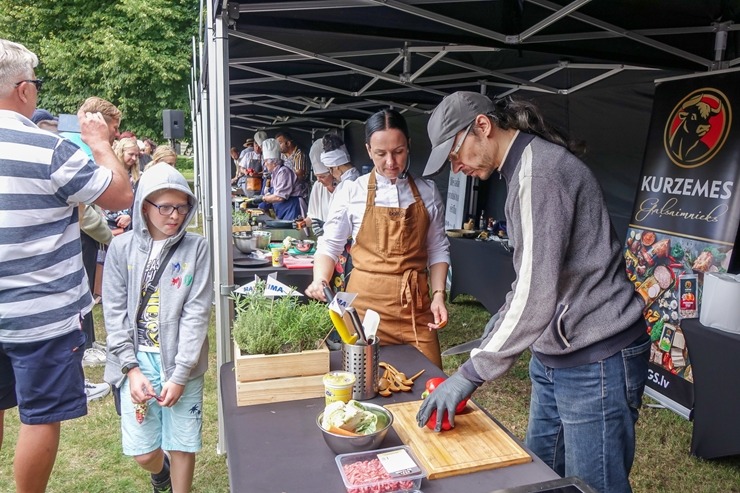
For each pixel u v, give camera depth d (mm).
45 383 1940
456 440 1219
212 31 2475
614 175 4383
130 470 2730
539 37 3080
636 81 3998
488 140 1433
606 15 2922
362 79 5605
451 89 5711
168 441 2012
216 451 2887
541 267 1278
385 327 2248
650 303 3410
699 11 2953
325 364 1503
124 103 14414
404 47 3977
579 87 4535
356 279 2312
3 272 1816
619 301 1444
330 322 1573
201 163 8242
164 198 1882
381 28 2865
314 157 4422
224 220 2508
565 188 1319
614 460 1485
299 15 2672
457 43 3037
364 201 2309
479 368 1262
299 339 1520
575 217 1367
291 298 1719
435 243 2428
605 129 4430
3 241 1794
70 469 2740
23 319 1862
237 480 1084
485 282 4797
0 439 2309
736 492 2525
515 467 1145
